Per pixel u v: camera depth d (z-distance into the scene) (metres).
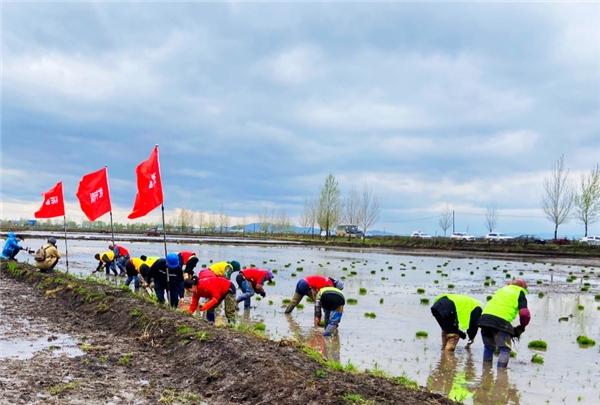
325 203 86.31
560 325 13.98
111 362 8.14
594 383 8.59
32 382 6.80
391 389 6.73
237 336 8.96
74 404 6.09
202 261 31.77
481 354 10.58
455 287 22.42
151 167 12.29
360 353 10.12
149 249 43.69
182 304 14.36
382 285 22.44
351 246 70.06
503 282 25.58
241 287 14.52
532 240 64.44
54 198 19.69
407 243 72.38
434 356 10.17
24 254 32.88
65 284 14.95
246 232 129.00
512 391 8.04
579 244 59.38
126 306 11.50
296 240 85.56
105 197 16.81
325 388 6.30
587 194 63.84
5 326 10.46
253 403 6.39
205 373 7.53
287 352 8.09
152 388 7.02
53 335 9.89
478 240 70.12
